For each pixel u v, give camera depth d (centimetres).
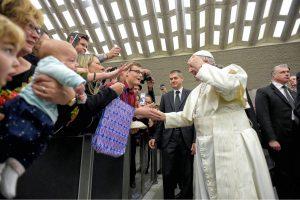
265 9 713
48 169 128
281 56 789
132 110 153
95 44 811
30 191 123
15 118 81
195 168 207
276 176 259
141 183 280
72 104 111
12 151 80
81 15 709
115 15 734
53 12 708
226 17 725
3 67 73
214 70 181
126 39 824
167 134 294
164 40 834
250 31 772
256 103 280
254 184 175
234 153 181
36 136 83
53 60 91
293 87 397
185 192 279
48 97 87
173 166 285
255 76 797
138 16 729
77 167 130
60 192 126
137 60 888
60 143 132
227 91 181
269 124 260
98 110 130
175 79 323
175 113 224
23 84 100
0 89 93
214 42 845
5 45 73
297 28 763
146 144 322
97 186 142
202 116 202
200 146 196
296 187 246
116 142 136
